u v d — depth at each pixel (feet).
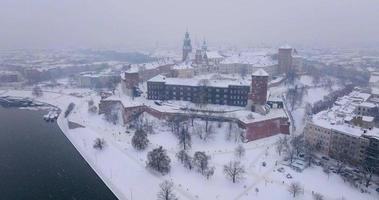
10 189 563.07
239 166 591.78
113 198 534.78
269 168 612.70
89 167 645.51
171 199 491.31
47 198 535.19
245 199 513.04
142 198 524.93
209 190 537.24
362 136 607.78
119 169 622.54
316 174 588.91
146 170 608.19
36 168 640.17
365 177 555.69
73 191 556.10
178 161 637.30
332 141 654.12
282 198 514.27
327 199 508.94
